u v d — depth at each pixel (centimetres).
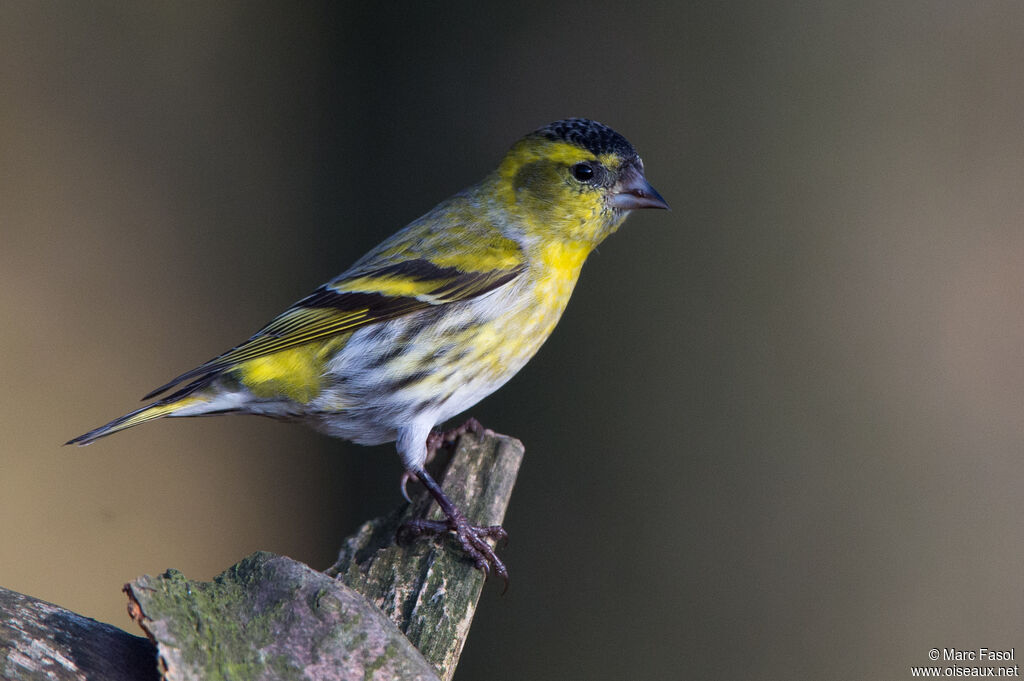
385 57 1141
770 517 1027
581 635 1017
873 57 1060
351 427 779
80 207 1245
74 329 1220
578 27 1092
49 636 419
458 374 771
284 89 1191
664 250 1052
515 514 1036
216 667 408
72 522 1170
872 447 1031
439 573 606
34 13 1252
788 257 1053
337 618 432
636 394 1040
